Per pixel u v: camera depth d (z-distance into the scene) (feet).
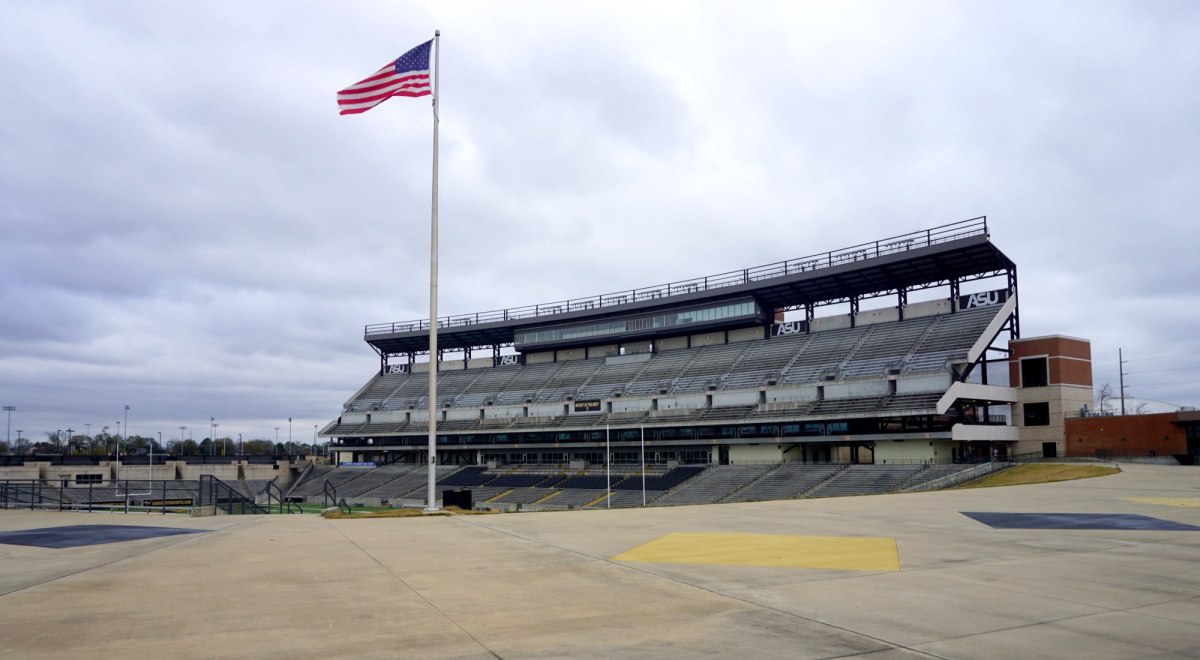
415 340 389.19
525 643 28.30
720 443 271.49
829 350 268.41
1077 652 26.32
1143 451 213.05
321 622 31.91
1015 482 175.63
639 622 31.58
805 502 107.34
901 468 219.82
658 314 319.47
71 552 56.80
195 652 27.22
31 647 27.99
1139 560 47.09
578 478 293.64
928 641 27.99
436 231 104.37
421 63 115.14
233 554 54.08
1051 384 234.17
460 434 338.13
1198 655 25.90
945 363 226.79
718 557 50.24
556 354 362.12
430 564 48.01
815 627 30.35
